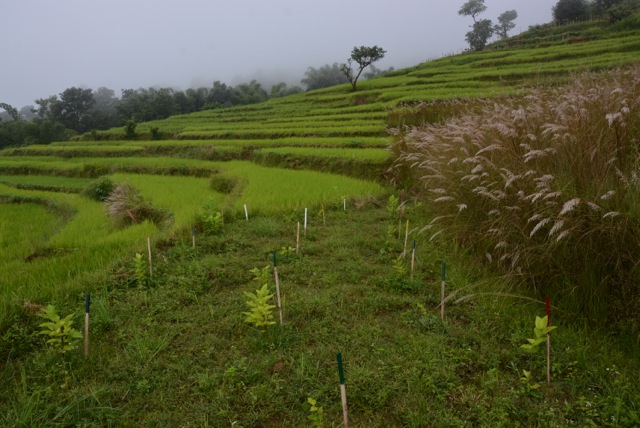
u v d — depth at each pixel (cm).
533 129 613
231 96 7306
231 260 647
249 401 349
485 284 510
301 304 498
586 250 438
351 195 1010
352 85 4219
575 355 379
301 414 335
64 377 389
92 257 679
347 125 2512
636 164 469
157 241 727
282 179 1241
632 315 403
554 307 440
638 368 359
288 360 399
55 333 399
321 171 1475
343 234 760
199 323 475
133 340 439
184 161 2006
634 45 3045
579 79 858
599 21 4925
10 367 405
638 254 409
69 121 6962
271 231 776
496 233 541
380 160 1302
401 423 324
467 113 1161
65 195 1582
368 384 357
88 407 352
